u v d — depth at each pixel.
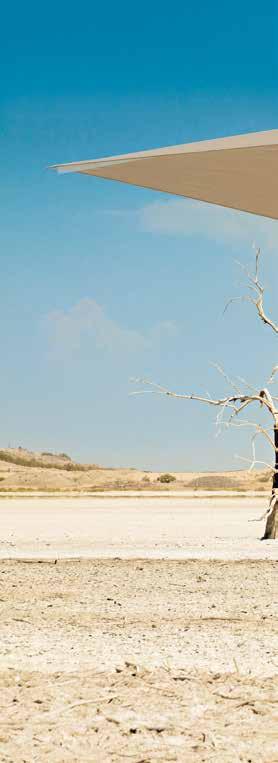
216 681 5.60
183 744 4.51
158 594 9.51
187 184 5.51
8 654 6.33
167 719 4.87
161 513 25.50
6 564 12.20
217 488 56.44
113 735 4.62
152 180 5.46
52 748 4.44
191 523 20.97
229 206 5.88
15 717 4.89
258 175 5.25
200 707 5.07
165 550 13.84
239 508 28.41
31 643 6.75
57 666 5.96
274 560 12.47
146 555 12.88
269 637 7.02
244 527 19.59
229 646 6.65
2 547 14.51
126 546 14.66
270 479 15.88
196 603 8.87
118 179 5.48
